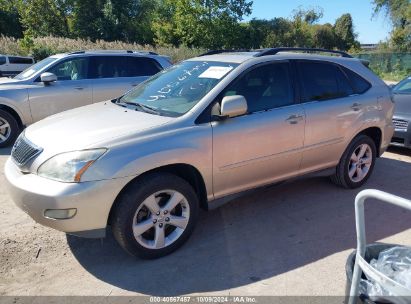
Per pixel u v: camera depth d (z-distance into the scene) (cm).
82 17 4512
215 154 372
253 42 4759
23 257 359
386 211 453
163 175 344
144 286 319
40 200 313
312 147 451
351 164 511
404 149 744
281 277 329
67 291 314
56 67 786
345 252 367
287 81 438
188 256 361
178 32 4197
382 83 536
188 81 421
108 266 347
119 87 831
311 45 6081
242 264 348
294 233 404
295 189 519
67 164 315
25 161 340
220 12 4141
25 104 741
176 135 351
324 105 457
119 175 319
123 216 327
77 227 318
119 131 341
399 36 3966
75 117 394
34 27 4116
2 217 436
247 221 430
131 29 4716
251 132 393
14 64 1700
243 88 403
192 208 367
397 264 230
